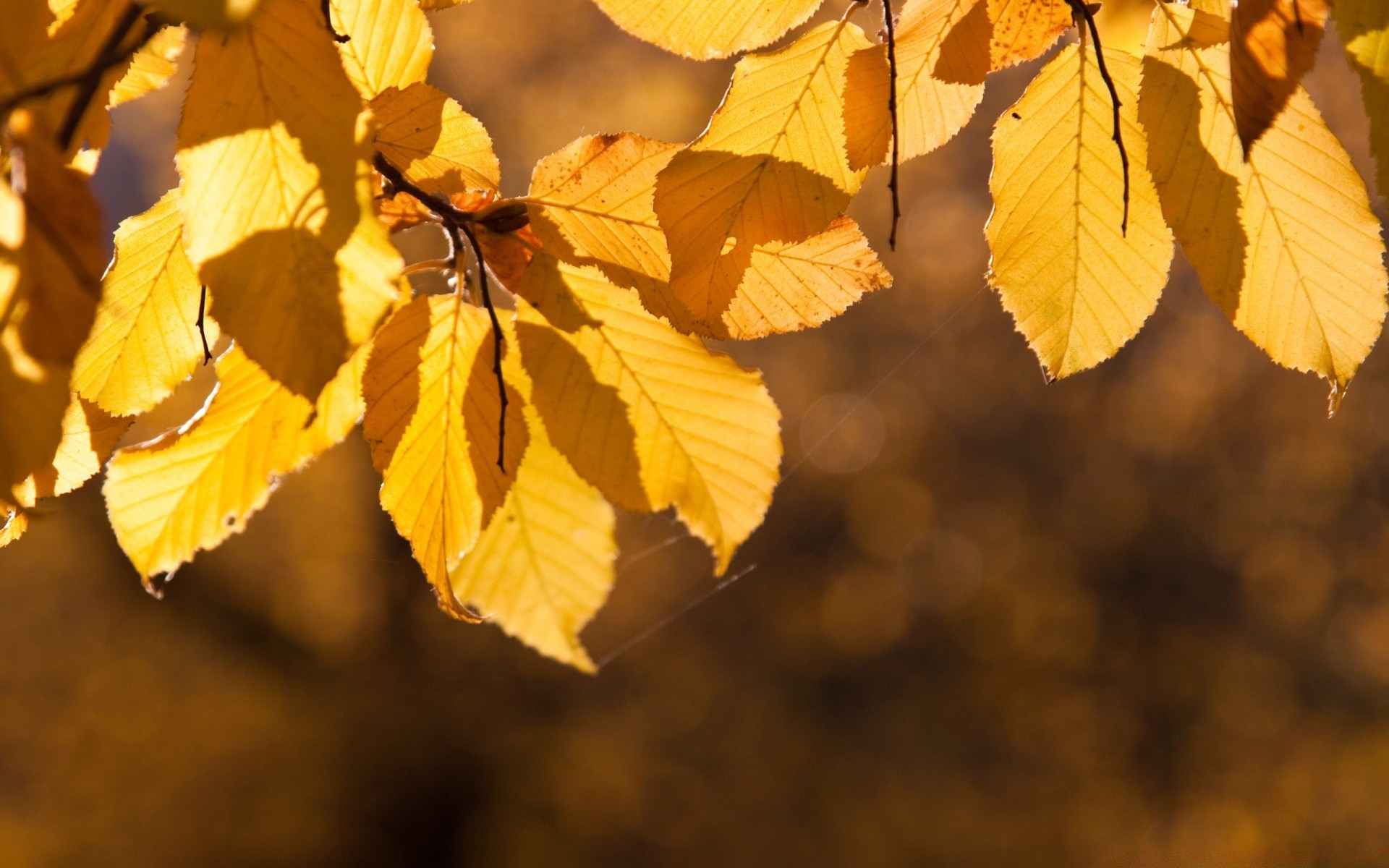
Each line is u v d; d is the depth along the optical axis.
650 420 1.03
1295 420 10.86
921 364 12.50
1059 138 0.85
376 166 0.87
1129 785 11.77
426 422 0.94
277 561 10.67
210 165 0.61
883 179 10.19
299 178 0.61
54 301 0.48
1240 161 0.79
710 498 1.06
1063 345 0.90
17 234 0.48
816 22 1.07
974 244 11.20
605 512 1.40
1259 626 11.66
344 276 0.60
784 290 0.95
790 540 13.46
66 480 0.93
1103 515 12.30
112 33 0.56
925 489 13.20
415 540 0.94
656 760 12.64
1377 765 10.66
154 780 10.16
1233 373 11.01
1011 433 12.69
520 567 1.43
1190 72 0.78
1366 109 0.65
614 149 0.89
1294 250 0.80
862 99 0.82
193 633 10.79
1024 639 12.83
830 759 12.74
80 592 10.26
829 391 12.70
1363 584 10.78
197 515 1.03
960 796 12.22
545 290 0.95
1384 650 11.02
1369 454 10.54
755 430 1.05
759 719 13.04
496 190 0.91
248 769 10.52
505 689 12.16
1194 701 11.73
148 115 6.03
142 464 0.99
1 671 9.91
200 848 10.14
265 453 1.02
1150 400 11.74
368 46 0.84
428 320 0.94
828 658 13.52
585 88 7.69
